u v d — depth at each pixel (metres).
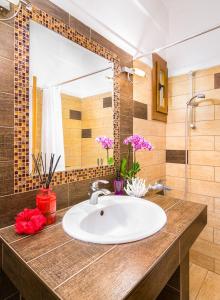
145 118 1.72
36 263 0.59
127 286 0.50
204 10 1.68
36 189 0.95
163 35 1.88
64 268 0.57
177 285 1.04
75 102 1.14
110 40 1.36
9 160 0.85
